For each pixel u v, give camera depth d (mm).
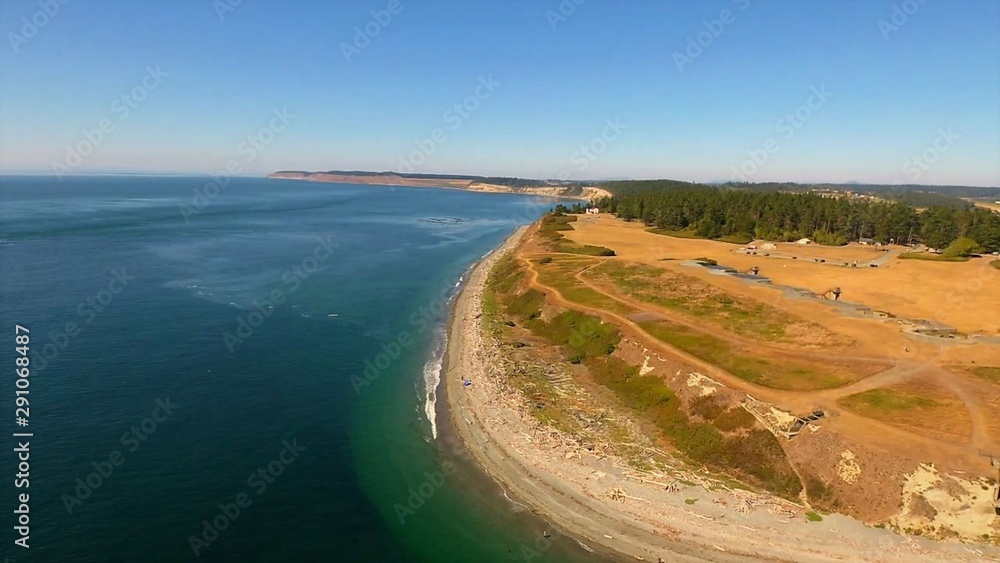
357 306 94312
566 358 71312
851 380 54438
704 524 39750
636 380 61406
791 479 43375
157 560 34781
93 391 57062
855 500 40625
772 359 60438
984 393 50719
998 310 76812
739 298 84062
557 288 95250
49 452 45656
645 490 43500
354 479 45281
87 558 34406
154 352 68188
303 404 57438
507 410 56375
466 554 37781
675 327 71938
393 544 38281
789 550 37312
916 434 44469
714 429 49844
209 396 57656
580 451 48875
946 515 38250
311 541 37875
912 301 81938
